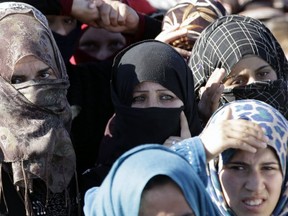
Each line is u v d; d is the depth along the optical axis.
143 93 5.67
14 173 5.15
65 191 5.30
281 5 7.73
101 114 6.44
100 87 6.54
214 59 6.13
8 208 5.21
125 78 5.73
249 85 6.01
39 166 5.15
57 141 5.27
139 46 5.85
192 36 6.57
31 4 6.31
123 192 3.94
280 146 4.81
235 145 4.62
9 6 5.48
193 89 5.89
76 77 6.55
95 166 5.85
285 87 6.12
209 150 4.67
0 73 5.31
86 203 4.35
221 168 4.82
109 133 5.80
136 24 6.82
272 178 4.77
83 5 6.48
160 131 5.61
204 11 6.66
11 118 5.22
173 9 6.76
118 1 6.77
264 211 4.78
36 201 5.27
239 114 4.92
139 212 3.90
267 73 6.07
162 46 5.84
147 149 4.09
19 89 5.27
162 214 3.89
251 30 6.13
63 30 6.53
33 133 5.20
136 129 5.63
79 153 6.29
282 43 7.57
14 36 5.34
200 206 4.00
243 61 6.02
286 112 6.14
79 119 6.38
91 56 7.35
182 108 5.66
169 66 5.70
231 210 4.82
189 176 3.99
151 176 3.91
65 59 6.53
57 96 5.36
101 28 6.87
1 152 5.19
